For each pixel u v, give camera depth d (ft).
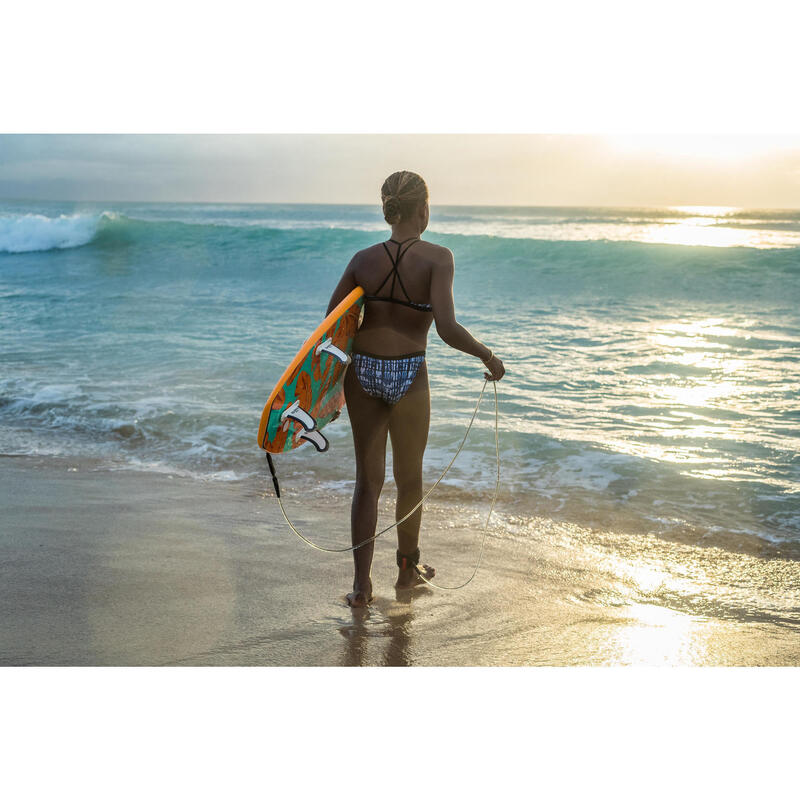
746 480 12.37
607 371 19.77
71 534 10.14
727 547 10.14
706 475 12.60
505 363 20.66
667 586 9.04
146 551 9.64
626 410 16.30
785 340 23.66
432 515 11.23
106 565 9.20
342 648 7.56
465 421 15.39
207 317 27.14
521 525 10.84
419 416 8.60
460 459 13.43
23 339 23.61
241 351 21.95
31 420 16.14
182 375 19.36
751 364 20.65
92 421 15.88
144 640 7.56
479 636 7.84
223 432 15.12
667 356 21.54
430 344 23.02
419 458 8.76
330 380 8.62
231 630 7.83
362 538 8.48
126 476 12.82
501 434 14.56
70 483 12.37
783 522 10.89
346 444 14.38
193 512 11.12
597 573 9.36
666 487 12.14
